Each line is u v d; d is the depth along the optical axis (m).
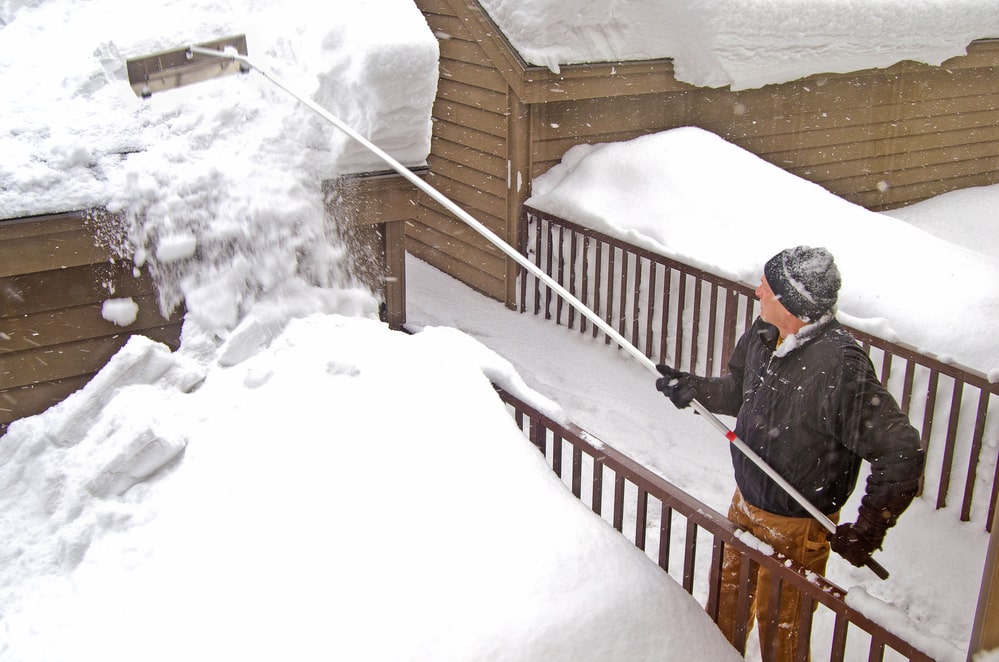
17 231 3.45
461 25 6.63
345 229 4.35
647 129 7.09
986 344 4.45
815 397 2.71
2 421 3.69
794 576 2.57
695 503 2.92
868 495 2.65
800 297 2.69
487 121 6.70
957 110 8.74
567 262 6.55
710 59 6.58
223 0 4.64
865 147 8.32
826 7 6.75
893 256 5.36
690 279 5.65
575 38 6.40
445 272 7.70
